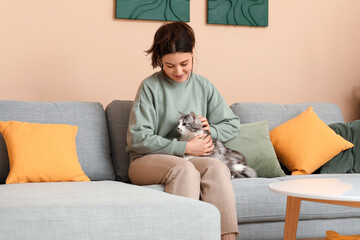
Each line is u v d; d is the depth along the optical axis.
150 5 3.41
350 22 3.92
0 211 1.22
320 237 2.37
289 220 1.94
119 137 2.71
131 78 3.41
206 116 2.68
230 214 1.94
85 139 2.58
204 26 3.56
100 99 3.36
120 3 3.35
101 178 2.58
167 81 2.53
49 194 1.49
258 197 2.22
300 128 2.89
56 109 2.62
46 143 2.31
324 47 3.87
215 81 3.60
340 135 2.92
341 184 1.77
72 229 1.25
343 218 2.40
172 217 1.35
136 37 3.42
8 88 3.17
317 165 2.78
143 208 1.33
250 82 3.69
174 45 2.32
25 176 2.22
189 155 2.32
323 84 3.87
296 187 1.69
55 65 3.26
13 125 2.35
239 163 2.45
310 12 3.83
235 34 3.64
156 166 2.13
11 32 3.17
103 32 3.35
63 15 3.27
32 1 3.21
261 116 3.05
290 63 3.79
